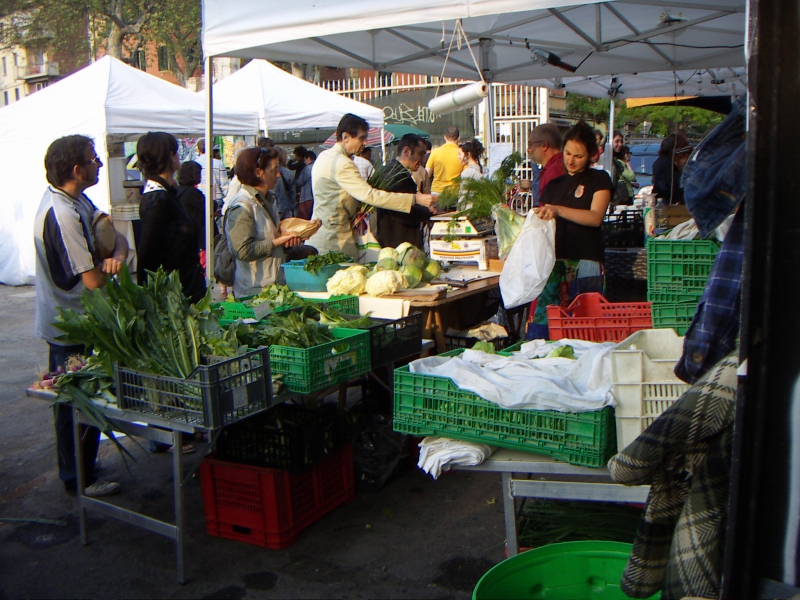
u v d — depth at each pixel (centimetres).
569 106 2080
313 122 1055
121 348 293
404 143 604
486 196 497
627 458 177
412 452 422
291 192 1009
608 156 937
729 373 169
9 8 2606
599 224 420
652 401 228
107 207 912
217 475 343
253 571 317
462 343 491
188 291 443
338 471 374
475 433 251
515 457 251
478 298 546
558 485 246
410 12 352
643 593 187
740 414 149
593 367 248
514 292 404
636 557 188
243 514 339
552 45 647
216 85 1059
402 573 313
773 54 140
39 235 360
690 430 170
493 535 344
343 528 355
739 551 154
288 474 334
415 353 397
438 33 575
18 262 1055
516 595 224
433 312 463
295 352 319
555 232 418
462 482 405
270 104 1014
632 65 755
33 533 355
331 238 513
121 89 880
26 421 512
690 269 308
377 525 357
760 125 142
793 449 148
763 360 148
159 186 430
